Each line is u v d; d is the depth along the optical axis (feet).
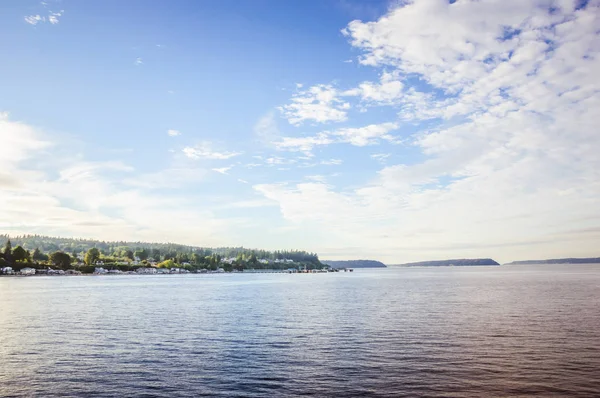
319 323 212.84
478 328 192.03
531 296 366.22
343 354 142.31
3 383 112.57
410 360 133.49
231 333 184.85
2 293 482.28
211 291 510.99
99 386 109.91
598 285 526.57
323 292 471.62
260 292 483.10
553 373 117.80
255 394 103.45
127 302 353.31
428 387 107.34
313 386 108.99
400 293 433.48
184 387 108.78
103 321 228.43
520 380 112.06
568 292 408.87
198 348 153.07
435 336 173.27
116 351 148.87
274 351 147.33
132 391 106.11
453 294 407.03
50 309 296.71
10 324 218.59
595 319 216.54
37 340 171.53
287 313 258.57
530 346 151.43
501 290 455.63
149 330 194.90
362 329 192.75
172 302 350.23
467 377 115.03
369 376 116.88
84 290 542.16
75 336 180.24
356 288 550.36
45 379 115.85
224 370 123.75
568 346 150.82
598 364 126.31
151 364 130.62
